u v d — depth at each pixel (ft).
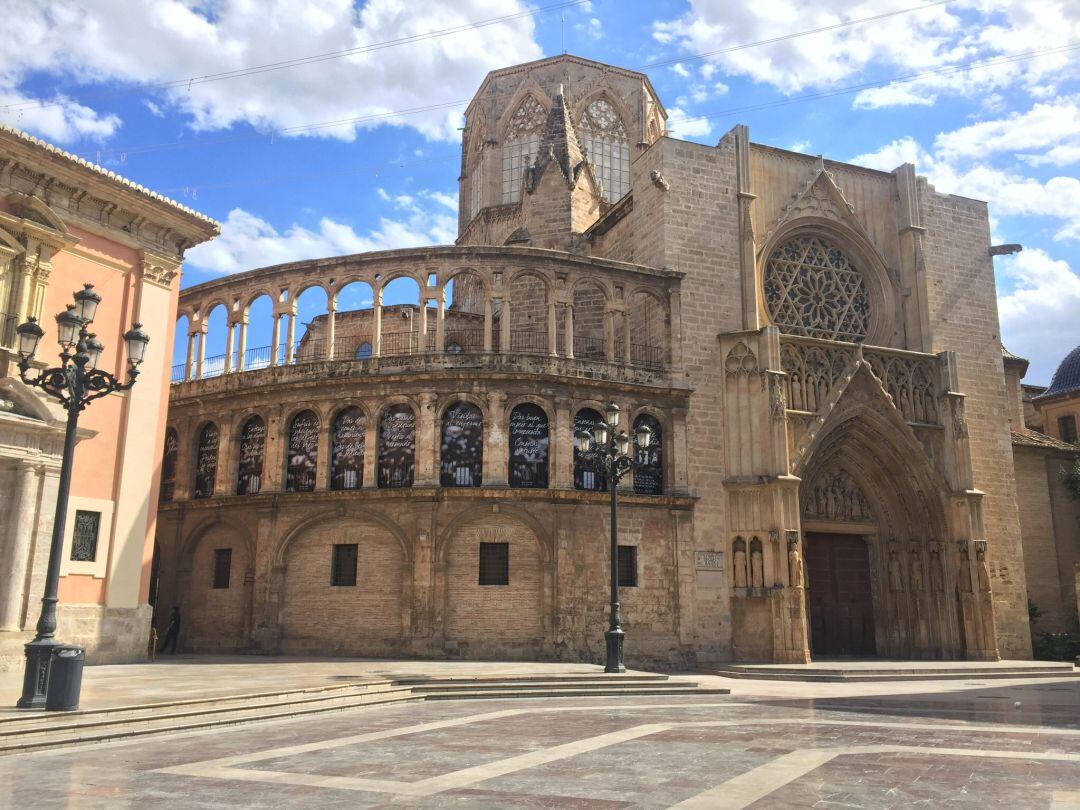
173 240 104.22
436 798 34.55
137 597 95.86
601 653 110.93
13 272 86.94
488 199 184.65
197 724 54.90
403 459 116.06
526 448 116.16
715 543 119.85
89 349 60.29
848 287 143.23
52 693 52.26
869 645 131.44
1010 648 133.08
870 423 129.08
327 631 113.19
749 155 137.08
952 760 43.73
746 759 44.04
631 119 188.14
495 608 110.22
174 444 131.23
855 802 33.91
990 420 142.00
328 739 50.98
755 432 122.42
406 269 121.39
